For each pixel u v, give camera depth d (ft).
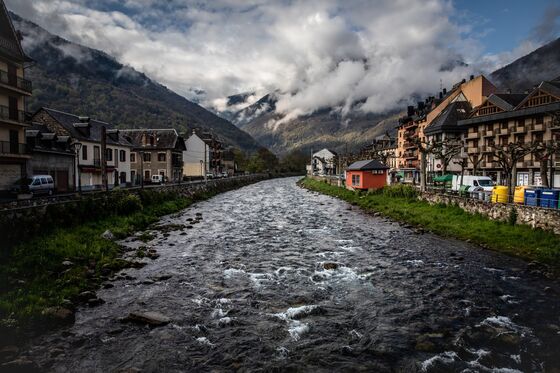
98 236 78.95
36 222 70.54
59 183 152.66
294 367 33.19
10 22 122.83
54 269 56.44
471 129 213.46
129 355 35.42
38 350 35.83
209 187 226.99
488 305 46.70
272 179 495.00
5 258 56.80
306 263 67.10
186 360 34.58
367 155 348.38
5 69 119.24
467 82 260.01
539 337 38.14
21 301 44.37
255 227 105.70
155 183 227.81
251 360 34.47
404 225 105.40
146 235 88.22
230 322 42.24
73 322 42.09
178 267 64.23
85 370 32.89
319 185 281.95
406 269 62.80
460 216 103.30
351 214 134.21
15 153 123.03
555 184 161.38
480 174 202.39
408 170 284.20
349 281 56.70
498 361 33.78
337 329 40.52
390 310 45.44
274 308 46.47
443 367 32.86
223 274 60.44
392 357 34.60
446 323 41.60
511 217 85.97
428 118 262.06
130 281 56.49
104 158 123.34
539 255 67.00
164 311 45.50
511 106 188.03
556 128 155.43
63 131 166.50
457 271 61.41
